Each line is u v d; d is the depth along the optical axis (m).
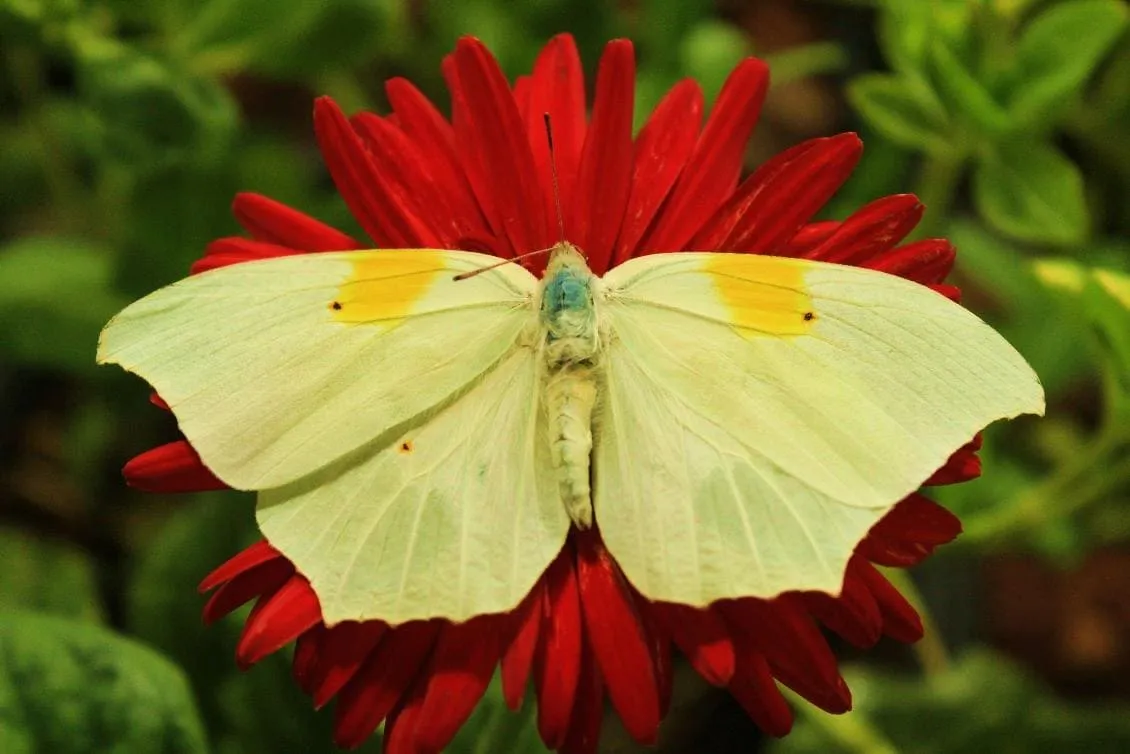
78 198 0.45
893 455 0.31
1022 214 0.38
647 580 0.31
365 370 0.32
